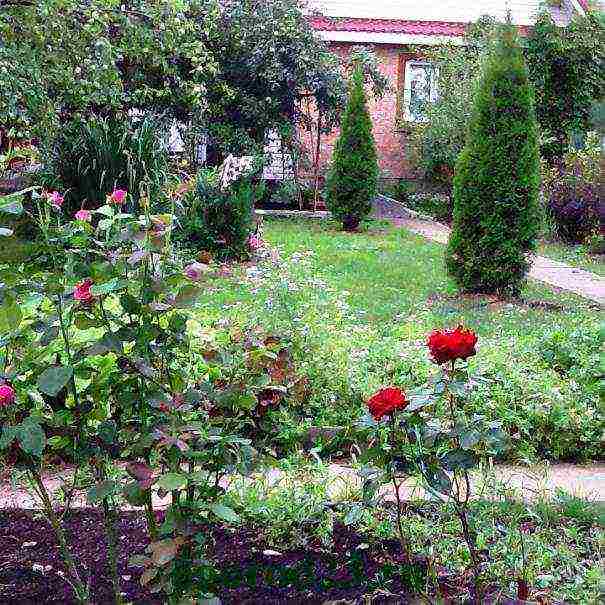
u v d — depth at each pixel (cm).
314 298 546
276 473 373
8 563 295
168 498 344
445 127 1513
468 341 233
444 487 233
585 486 392
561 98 1620
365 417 237
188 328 389
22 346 235
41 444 213
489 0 1880
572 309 821
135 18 941
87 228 237
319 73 1472
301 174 1698
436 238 1318
